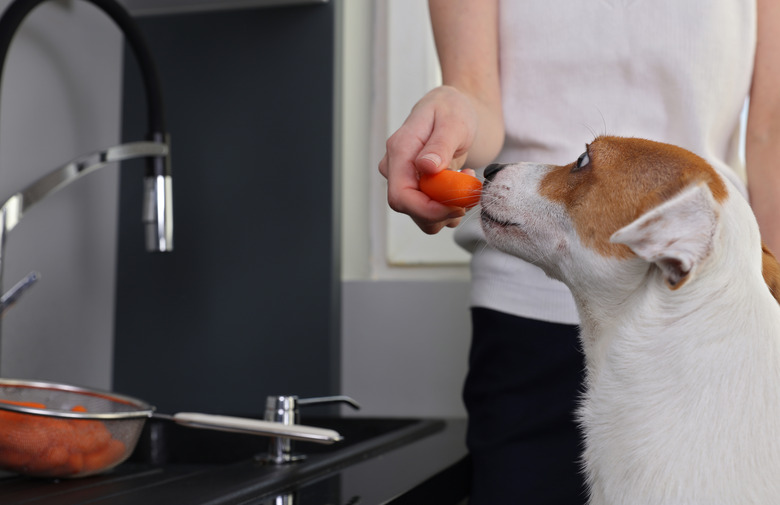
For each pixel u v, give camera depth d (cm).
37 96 129
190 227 153
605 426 67
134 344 153
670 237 60
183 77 155
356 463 89
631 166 71
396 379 151
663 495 60
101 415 76
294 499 67
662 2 96
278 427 76
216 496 64
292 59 151
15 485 75
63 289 136
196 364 151
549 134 99
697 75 95
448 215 74
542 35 100
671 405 63
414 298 152
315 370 147
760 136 97
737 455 59
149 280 153
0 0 122
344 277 160
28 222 127
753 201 96
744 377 60
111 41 152
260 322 149
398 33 161
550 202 76
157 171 119
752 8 97
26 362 126
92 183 145
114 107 153
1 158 121
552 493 89
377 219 160
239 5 153
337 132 152
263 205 151
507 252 79
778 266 70
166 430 117
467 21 100
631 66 97
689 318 64
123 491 69
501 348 97
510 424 94
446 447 104
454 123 75
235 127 153
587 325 75
